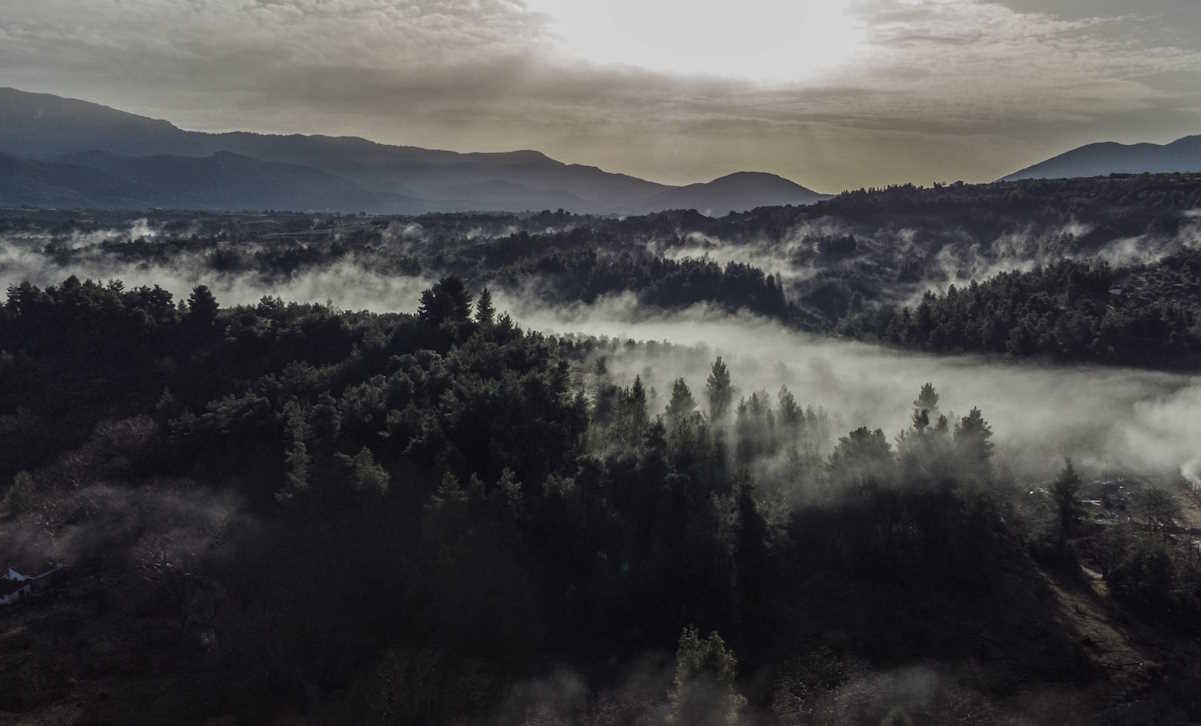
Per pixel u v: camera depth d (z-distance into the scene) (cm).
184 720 6238
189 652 6825
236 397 9894
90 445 9406
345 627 7069
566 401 9506
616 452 8612
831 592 7688
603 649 7069
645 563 7394
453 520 7406
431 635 7025
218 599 7250
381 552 7462
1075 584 7956
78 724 6066
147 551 7669
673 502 7862
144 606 7206
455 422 8681
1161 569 7638
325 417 8688
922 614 7431
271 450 8775
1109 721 6269
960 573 7788
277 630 6962
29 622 6919
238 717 6338
